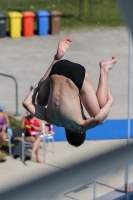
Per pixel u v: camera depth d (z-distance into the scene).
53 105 12.96
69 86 12.72
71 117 12.90
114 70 60.38
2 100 50.06
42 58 65.44
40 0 103.75
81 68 12.90
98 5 98.31
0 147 37.62
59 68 12.87
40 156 37.44
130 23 7.05
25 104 13.87
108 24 84.25
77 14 90.81
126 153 6.29
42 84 13.81
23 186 6.11
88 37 76.25
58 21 76.75
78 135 14.03
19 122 44.22
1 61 63.66
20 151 37.41
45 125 37.25
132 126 40.44
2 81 56.12
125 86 54.75
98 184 31.84
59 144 39.41
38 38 75.00
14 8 95.62
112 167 6.21
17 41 73.31
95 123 13.07
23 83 55.47
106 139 40.19
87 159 6.27
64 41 14.43
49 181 6.13
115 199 30.22
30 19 75.25
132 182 32.56
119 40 75.00
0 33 74.62
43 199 6.24
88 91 12.92
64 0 102.88
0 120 37.66
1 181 32.78
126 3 7.00
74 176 6.17
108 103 13.23
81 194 30.55
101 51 69.00
